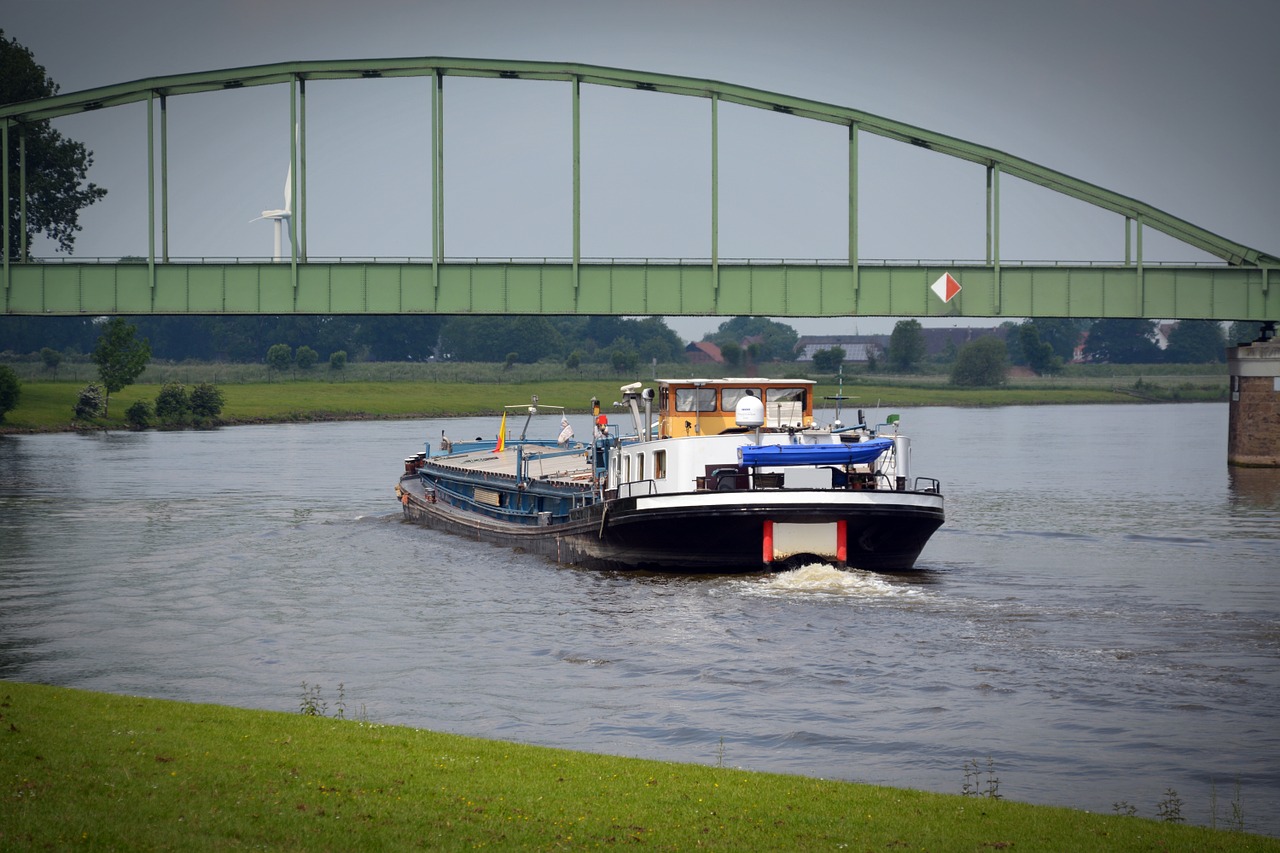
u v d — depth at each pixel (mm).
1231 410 185000
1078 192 149375
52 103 153625
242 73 151875
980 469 178125
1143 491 148750
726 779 38938
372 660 63062
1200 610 73625
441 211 148500
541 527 98250
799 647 64000
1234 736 49562
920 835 34031
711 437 85000
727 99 149625
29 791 33562
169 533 113375
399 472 175375
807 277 148375
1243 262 150375
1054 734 49875
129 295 149375
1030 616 71438
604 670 60188
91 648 66312
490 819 33844
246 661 63156
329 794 35031
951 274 149000
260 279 148750
